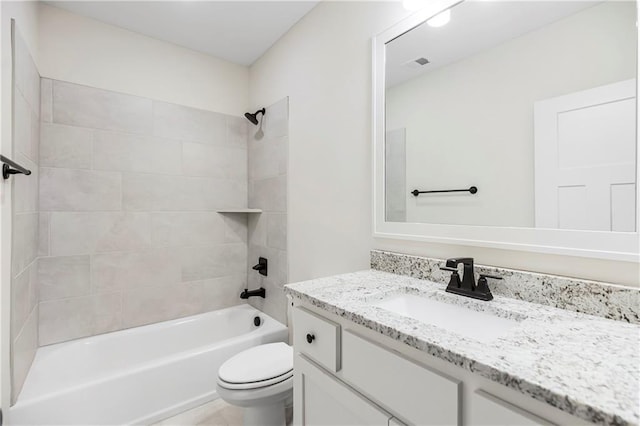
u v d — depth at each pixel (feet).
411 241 4.45
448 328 3.35
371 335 2.75
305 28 6.49
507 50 3.48
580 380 1.69
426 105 4.25
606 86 2.81
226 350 6.31
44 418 4.52
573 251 2.98
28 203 5.19
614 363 1.90
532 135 3.28
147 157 7.30
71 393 4.76
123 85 7.00
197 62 8.02
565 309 2.95
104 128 6.76
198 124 8.05
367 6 5.08
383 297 3.58
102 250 6.74
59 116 6.25
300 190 6.68
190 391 5.88
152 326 7.22
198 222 8.05
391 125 4.67
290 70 7.00
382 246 4.86
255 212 8.23
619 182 2.74
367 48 5.06
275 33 7.18
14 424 4.29
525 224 3.32
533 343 2.19
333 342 3.05
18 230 4.58
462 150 3.88
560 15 3.09
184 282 7.82
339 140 5.62
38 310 5.99
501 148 3.52
